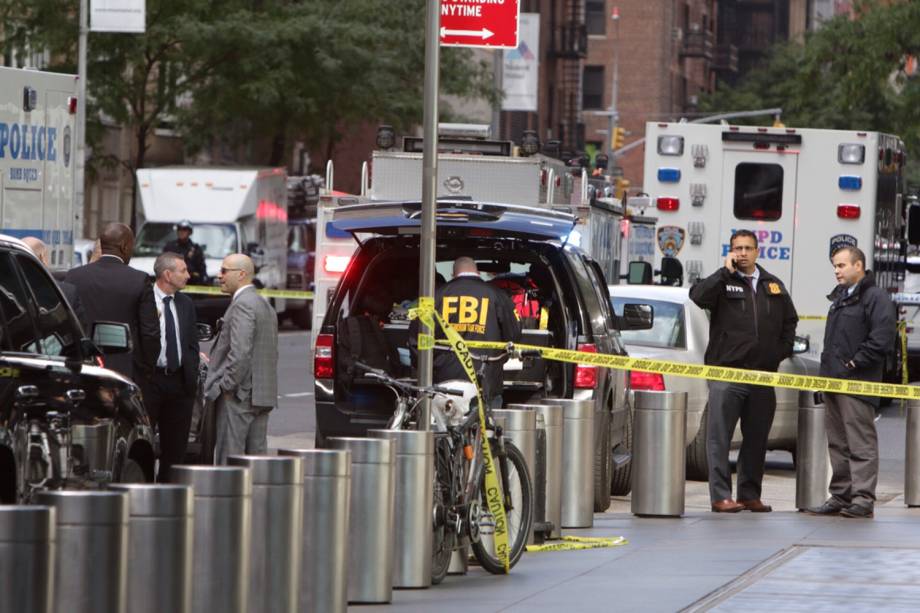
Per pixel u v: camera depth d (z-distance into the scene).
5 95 62.00
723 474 43.66
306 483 26.64
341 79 146.38
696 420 52.88
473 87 152.88
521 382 42.25
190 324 40.53
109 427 30.12
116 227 39.84
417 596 30.33
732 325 43.00
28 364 27.28
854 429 42.22
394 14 150.62
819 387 42.00
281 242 131.00
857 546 36.56
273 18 144.12
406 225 39.97
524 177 62.88
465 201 39.94
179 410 40.59
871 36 142.62
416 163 64.44
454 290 36.78
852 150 75.38
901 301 87.88
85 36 124.38
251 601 24.83
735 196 76.12
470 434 32.91
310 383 86.75
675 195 76.44
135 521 21.47
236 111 144.88
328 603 26.67
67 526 20.22
